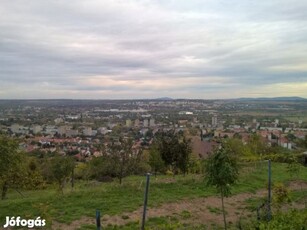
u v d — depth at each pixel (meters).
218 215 15.86
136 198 16.86
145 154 30.53
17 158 19.39
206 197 18.22
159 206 16.11
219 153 12.87
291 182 23.39
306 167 29.70
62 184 23.97
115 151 29.59
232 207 17.11
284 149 46.56
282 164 30.22
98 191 17.69
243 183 21.48
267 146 43.88
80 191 17.61
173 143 24.22
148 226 13.55
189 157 25.16
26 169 23.31
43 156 49.62
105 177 28.72
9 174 19.48
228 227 14.29
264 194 19.72
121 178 24.67
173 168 24.92
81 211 14.56
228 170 12.64
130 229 13.05
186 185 20.06
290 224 11.15
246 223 14.55
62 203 15.54
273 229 10.83
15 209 14.54
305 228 11.08
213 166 12.84
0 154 18.05
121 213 14.71
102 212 14.63
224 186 12.91
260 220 13.06
